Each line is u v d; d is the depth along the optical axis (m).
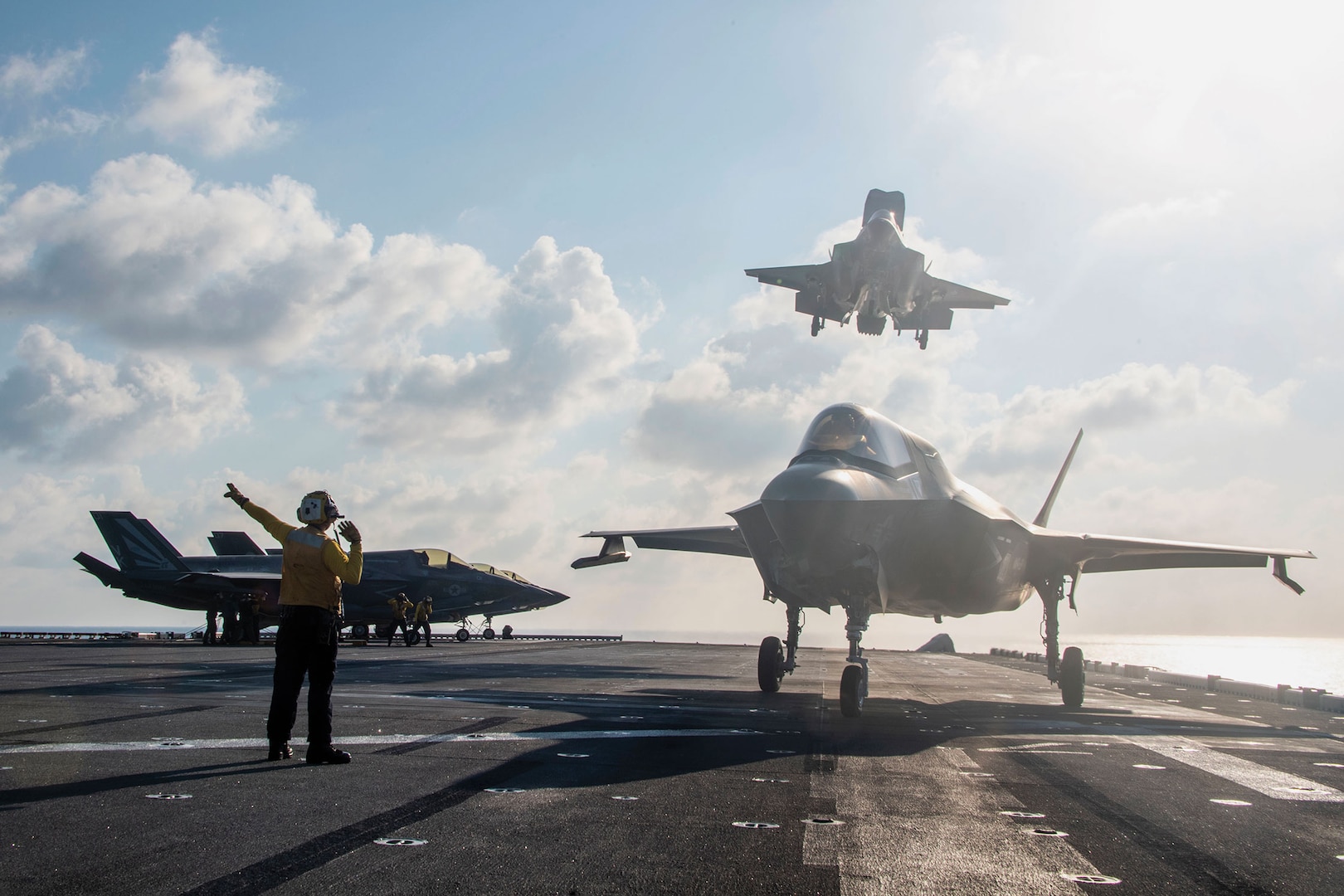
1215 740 11.22
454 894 4.25
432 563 47.00
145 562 45.34
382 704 12.81
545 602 49.41
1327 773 8.59
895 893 4.44
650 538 22.77
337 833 5.32
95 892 4.17
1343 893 4.70
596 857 4.92
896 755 9.17
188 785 6.66
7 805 5.92
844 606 14.13
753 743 9.70
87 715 10.77
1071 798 7.03
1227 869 5.05
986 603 17.27
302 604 7.81
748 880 4.57
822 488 12.91
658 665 26.38
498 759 8.10
